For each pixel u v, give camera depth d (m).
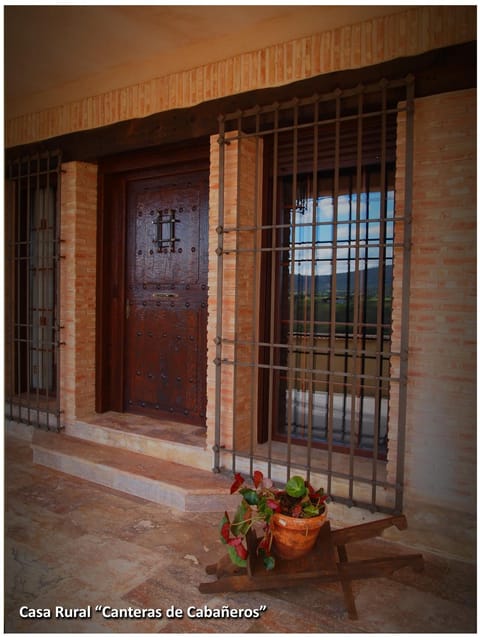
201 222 4.92
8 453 5.23
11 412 5.78
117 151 4.93
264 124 4.01
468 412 3.23
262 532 3.30
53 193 5.98
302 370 3.66
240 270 4.16
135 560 3.20
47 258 5.73
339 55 3.61
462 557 3.24
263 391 4.47
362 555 3.28
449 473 3.29
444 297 3.28
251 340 4.35
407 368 3.38
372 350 4.13
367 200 4.09
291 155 4.28
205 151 4.65
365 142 3.95
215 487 3.91
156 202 5.25
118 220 5.50
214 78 4.21
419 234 3.34
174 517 3.79
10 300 6.26
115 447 4.88
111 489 4.30
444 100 3.24
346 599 2.72
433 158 3.29
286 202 4.42
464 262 3.22
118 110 4.87
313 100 3.63
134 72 4.74
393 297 3.45
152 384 5.33
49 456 4.81
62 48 4.45
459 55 3.18
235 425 4.08
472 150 3.19
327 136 4.03
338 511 3.63
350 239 4.18
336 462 3.96
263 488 2.95
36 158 5.45
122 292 5.49
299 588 2.95
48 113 5.46
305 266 4.38
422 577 3.05
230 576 2.94
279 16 3.84
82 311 5.36
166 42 4.30
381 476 3.66
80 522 3.71
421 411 3.36
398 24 3.38
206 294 4.90
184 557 3.25
